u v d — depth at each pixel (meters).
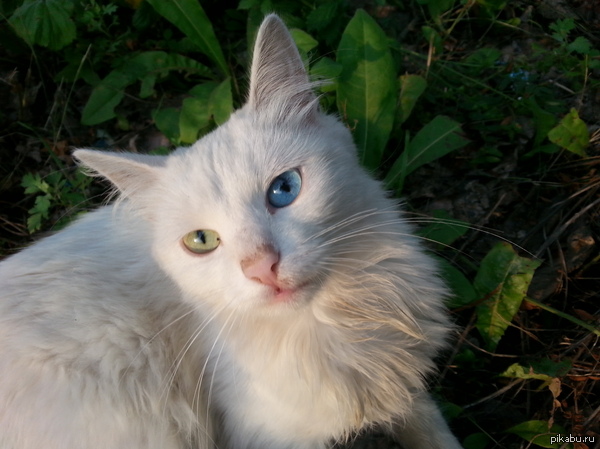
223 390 0.29
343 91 0.41
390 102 0.41
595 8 0.53
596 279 0.37
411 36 0.53
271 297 0.24
